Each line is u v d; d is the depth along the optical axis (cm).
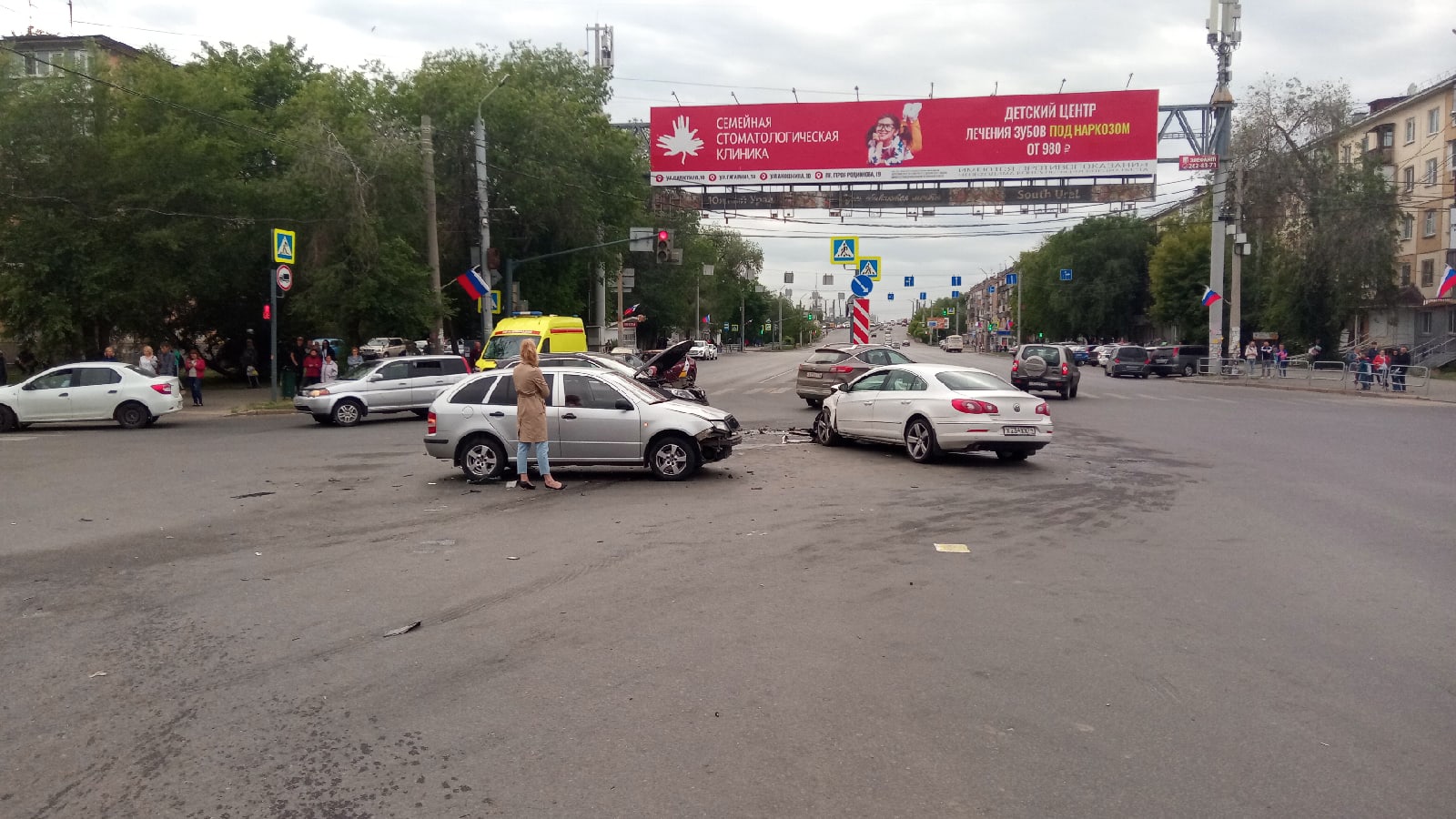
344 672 555
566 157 4144
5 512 1079
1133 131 4025
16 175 2750
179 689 529
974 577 771
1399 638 617
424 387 2322
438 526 984
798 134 4212
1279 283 4866
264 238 3128
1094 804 399
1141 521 1002
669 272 6731
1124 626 641
